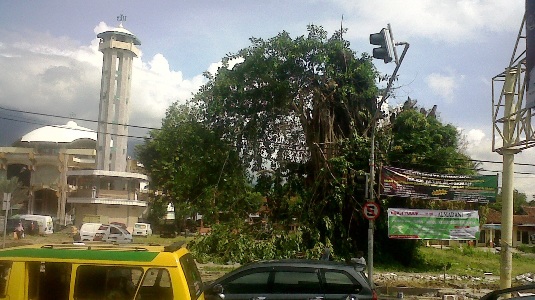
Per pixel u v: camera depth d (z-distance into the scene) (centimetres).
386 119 2525
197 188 2328
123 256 665
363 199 2370
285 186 2352
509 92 1509
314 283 888
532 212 6438
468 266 2773
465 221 2117
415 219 2094
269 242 2133
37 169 6178
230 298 884
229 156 2264
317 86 2328
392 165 2459
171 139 2503
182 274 662
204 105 2311
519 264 3200
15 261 658
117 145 6131
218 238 2139
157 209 5594
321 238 2297
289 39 2262
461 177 2142
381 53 1311
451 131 2634
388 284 1958
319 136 2359
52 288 662
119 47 6112
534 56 1375
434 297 1736
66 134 7106
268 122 2348
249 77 2266
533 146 1473
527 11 1417
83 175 5778
